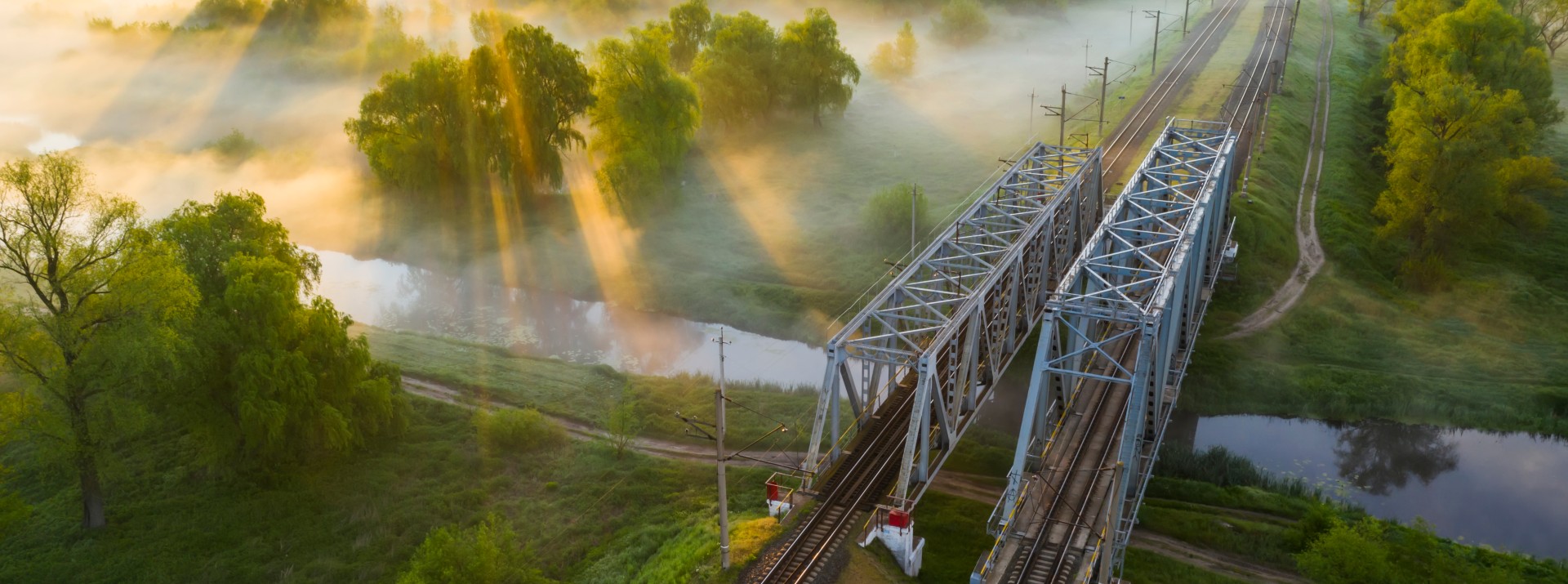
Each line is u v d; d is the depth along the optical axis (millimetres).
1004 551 45062
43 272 52938
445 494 60344
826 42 146375
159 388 56438
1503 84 109250
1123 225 63250
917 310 66688
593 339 90750
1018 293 69000
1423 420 71688
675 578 46125
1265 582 50594
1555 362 77438
